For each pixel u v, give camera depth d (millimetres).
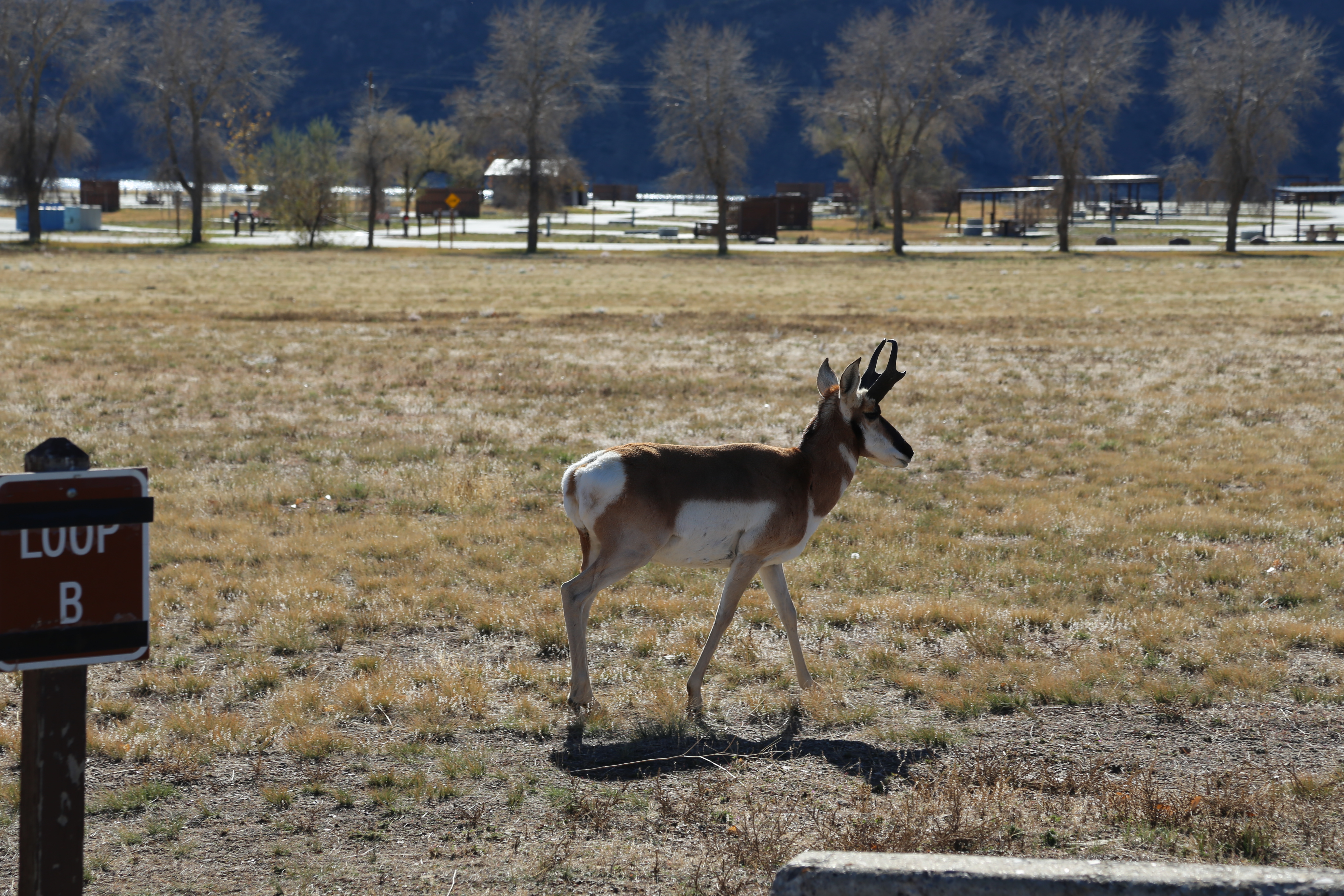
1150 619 10773
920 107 105375
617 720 8328
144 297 48438
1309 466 18062
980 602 11336
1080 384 26797
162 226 131625
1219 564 12578
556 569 12070
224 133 156500
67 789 4543
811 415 22094
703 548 8438
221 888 5973
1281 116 98625
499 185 113062
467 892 5945
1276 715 8602
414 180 162375
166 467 16891
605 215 174375
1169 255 94000
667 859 6305
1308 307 47656
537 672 9383
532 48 103812
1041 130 105375
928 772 7461
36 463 4367
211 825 6699
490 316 43250
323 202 103312
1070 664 9750
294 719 8188
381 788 7176
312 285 58594
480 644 10133
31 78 99188
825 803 6988
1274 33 98312
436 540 13141
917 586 11906
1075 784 7215
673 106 103938
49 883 4551
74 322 37344
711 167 102250
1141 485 16812
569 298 52750
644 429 20438
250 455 17781
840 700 8797
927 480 17234
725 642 10133
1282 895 3711
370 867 6230
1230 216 99125
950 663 9625
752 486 8445
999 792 6988
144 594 4574
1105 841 6492
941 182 149500
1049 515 14750
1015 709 8734
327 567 12070
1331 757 7844
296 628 10141
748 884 5930
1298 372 28547
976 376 28328
